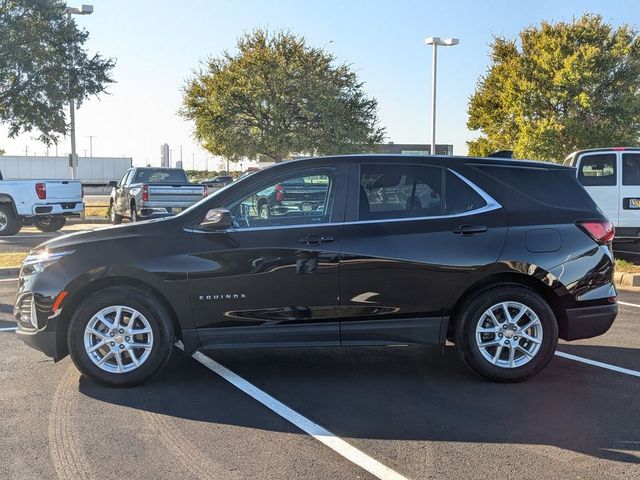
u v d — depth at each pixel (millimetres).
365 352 6395
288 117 30859
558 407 4828
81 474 3715
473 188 5430
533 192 5504
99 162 66625
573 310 5402
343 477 3693
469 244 5258
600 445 4133
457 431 4367
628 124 26500
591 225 5449
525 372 5344
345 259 5184
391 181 5406
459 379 5516
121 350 5184
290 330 5227
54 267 5160
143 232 5250
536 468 3807
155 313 5168
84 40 24031
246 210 5324
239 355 6258
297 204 5352
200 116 31297
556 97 26531
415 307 5266
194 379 5484
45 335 5160
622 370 5770
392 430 4387
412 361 6074
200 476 3699
